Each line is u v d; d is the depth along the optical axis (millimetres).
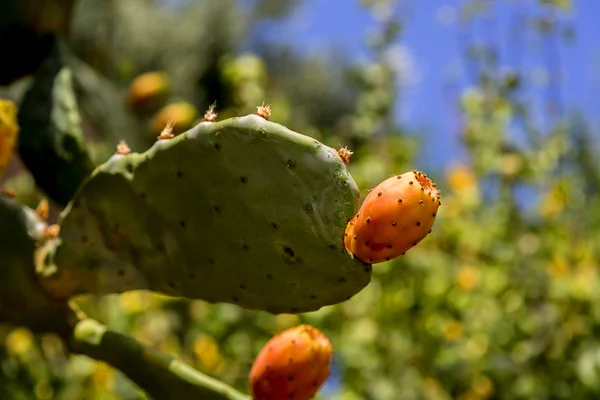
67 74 1069
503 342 1942
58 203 1046
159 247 787
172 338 1983
